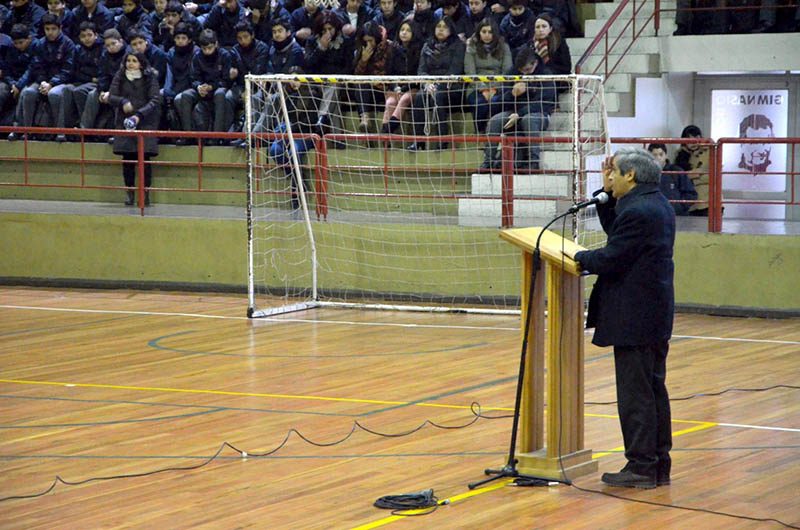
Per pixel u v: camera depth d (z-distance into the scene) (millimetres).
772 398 9133
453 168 14406
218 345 11742
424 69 15906
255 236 15102
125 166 16797
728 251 13312
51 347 11680
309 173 16016
